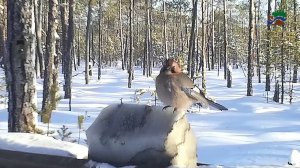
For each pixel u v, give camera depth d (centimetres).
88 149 368
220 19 6906
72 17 2722
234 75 4962
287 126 1532
